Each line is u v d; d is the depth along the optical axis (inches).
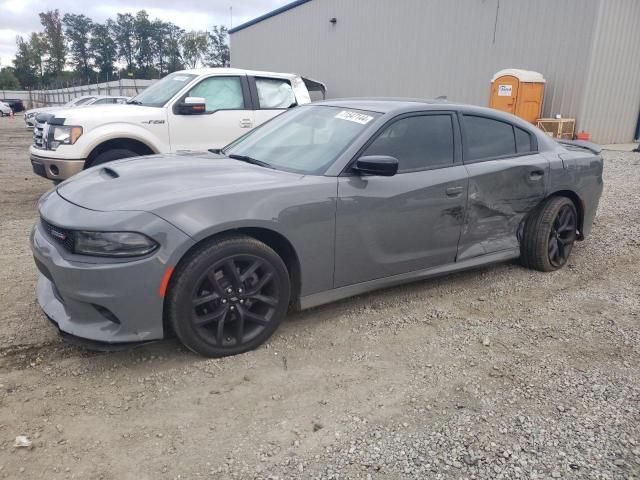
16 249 204.1
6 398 107.7
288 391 113.6
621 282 183.8
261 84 308.7
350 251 139.9
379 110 154.8
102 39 4224.9
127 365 121.3
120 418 103.0
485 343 136.3
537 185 179.6
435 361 127.7
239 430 100.7
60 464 90.3
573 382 119.5
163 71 4345.5
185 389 113.1
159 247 110.6
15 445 93.7
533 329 145.9
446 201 155.6
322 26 880.9
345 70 847.1
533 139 186.9
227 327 128.5
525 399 112.7
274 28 1015.6
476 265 171.6
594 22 506.9
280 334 138.6
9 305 150.9
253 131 178.7
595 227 252.2
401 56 735.7
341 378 119.2
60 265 110.4
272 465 91.7
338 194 134.5
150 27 4252.0
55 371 118.4
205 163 147.6
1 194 322.7
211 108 289.3
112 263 108.6
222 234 120.8
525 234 187.2
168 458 92.7
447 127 162.2
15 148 646.5
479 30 621.0
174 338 134.0
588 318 153.8
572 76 534.0
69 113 259.0
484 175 164.4
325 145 147.9
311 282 135.9
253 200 122.8
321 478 88.9
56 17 4207.7
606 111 559.8
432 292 170.9
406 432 101.0
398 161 147.6
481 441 98.7
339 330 142.3
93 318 112.5
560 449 97.0
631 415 107.7
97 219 110.8
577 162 193.5
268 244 133.5
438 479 89.0
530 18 564.1
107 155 261.0
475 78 635.5
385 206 142.8
